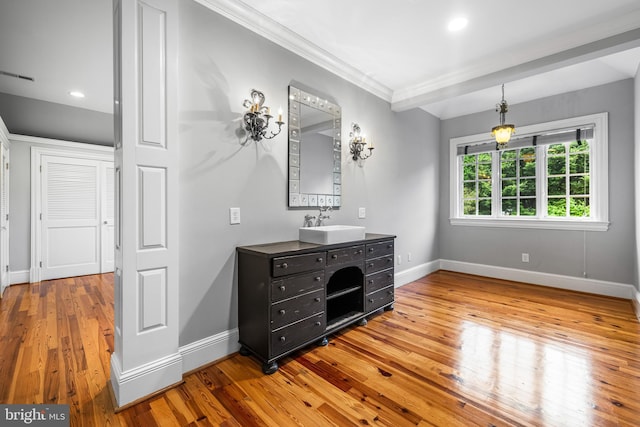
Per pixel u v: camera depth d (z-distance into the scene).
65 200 4.51
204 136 2.00
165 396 1.69
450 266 4.80
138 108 1.64
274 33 2.40
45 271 4.36
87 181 4.70
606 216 3.48
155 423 1.48
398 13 2.25
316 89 2.82
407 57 2.91
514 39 2.61
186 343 1.93
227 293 2.14
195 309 1.97
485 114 4.43
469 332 2.54
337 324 2.45
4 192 3.82
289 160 2.56
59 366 2.00
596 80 3.45
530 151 4.11
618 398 1.65
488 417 1.51
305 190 2.70
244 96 2.23
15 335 2.48
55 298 3.50
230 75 2.14
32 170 4.24
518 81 3.55
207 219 2.03
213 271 2.06
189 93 1.93
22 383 1.81
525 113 4.07
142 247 1.66
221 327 2.11
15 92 4.05
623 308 3.08
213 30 2.05
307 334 2.16
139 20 1.64
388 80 3.43
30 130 4.26
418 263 4.38
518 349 2.22
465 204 4.73
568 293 3.62
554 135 3.84
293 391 1.73
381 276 2.91
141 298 1.66
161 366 1.72
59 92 4.06
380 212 3.65
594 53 2.45
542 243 3.96
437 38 2.60
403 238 4.05
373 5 2.16
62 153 4.47
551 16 2.29
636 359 2.06
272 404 1.62
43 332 2.54
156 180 1.71
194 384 1.80
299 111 2.64
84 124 4.68
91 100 4.35
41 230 4.32
